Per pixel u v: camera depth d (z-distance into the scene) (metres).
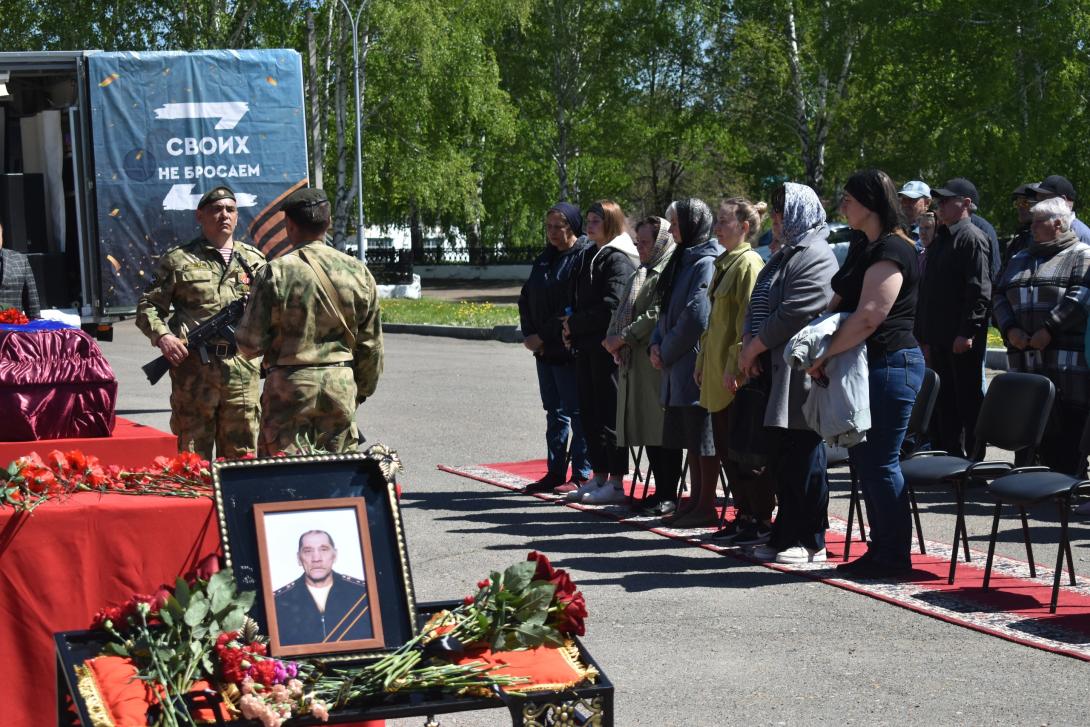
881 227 5.94
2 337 4.88
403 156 33.88
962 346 8.46
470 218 35.91
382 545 2.82
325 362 5.11
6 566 3.36
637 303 7.62
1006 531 7.25
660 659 4.91
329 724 2.57
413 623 2.76
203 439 6.54
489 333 20.91
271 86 11.71
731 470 6.96
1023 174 27.83
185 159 11.62
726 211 6.86
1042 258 8.07
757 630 5.29
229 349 6.46
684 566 6.39
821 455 6.43
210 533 3.53
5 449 4.62
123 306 11.64
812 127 36.47
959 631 5.24
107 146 11.49
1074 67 27.11
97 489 3.57
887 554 6.15
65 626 3.41
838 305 5.98
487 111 35.38
